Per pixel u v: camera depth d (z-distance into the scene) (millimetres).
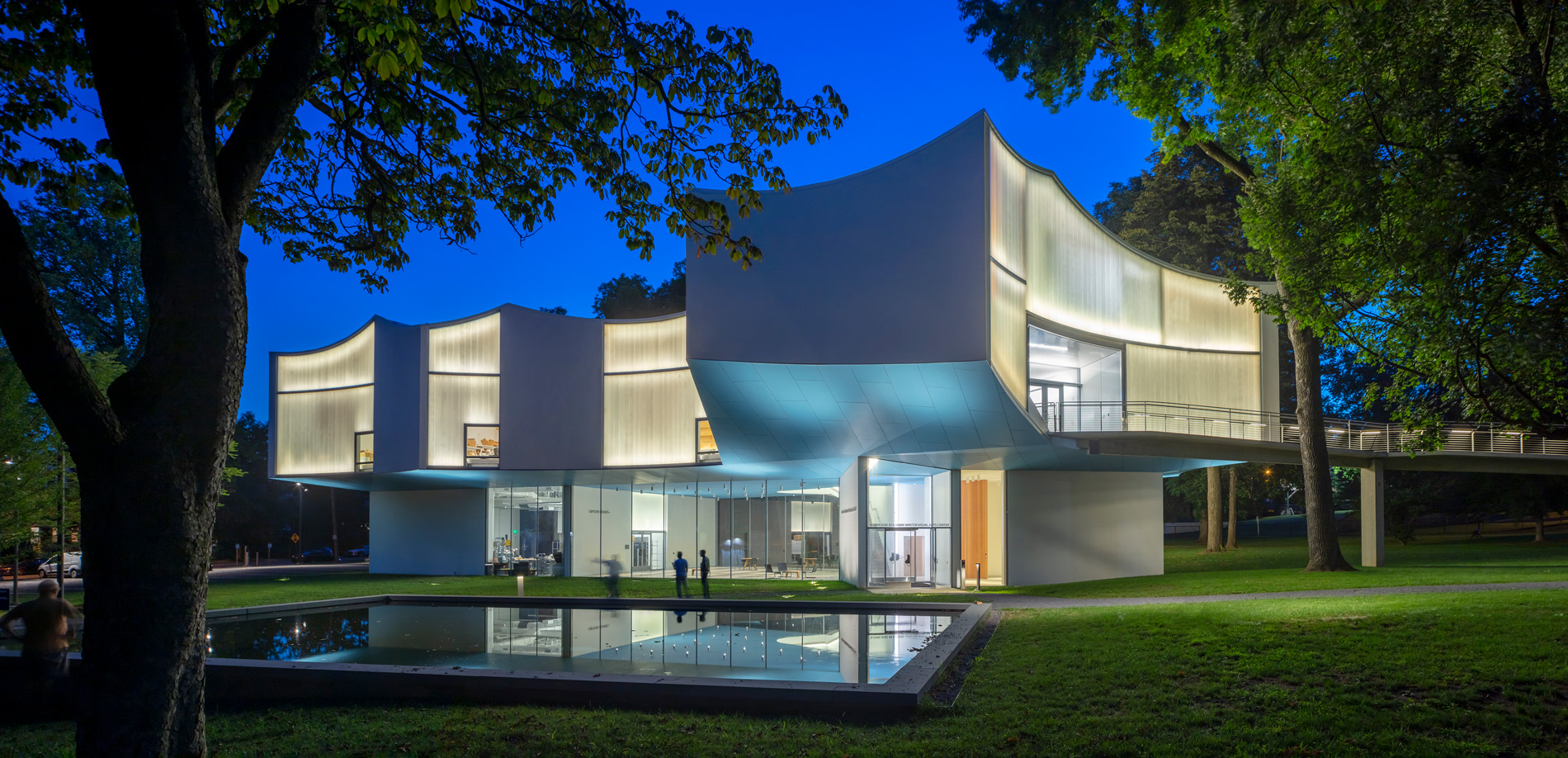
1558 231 8516
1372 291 10586
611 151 7988
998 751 7113
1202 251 46031
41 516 22656
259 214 8852
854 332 21438
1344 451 29203
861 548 27219
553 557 37812
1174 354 30984
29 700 10008
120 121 4348
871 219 21562
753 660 12734
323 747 7859
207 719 9484
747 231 22047
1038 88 24891
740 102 7715
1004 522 29453
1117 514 30828
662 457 32750
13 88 6969
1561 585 19031
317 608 21750
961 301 20812
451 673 9711
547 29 7312
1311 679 8898
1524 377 8742
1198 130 25125
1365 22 9930
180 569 4383
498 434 33781
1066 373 29250
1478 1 9125
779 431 25766
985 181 20828
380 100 7812
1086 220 28672
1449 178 8383
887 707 8344
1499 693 8172
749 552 36938
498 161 8289
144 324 39500
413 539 39594
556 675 9484
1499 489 41094
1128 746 7047
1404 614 12242
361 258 9328
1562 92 8898
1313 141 11398
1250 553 41875
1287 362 48031
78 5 4375
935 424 24219
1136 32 22891
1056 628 13625
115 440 4277
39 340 4094
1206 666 9695
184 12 4875
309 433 36469
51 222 35906
